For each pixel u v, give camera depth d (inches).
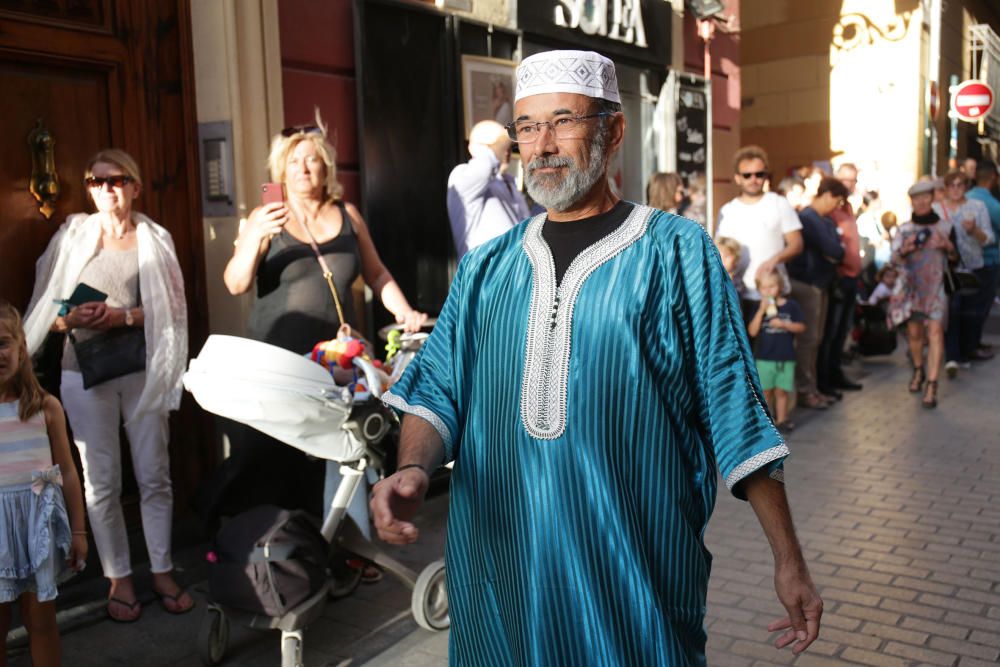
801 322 270.1
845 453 248.5
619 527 74.5
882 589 160.6
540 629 75.7
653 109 330.3
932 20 569.0
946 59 638.5
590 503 74.7
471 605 80.9
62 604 157.8
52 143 166.6
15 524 118.3
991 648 139.3
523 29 261.4
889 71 547.2
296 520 135.6
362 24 212.4
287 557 130.3
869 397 321.1
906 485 219.1
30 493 119.6
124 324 152.1
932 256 303.1
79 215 156.3
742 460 72.7
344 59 212.1
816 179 382.9
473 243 210.2
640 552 74.7
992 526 191.0
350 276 162.1
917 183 306.7
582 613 74.9
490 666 79.5
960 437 263.0
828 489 216.8
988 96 581.0
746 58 586.9
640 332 75.6
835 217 315.9
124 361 151.3
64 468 126.1
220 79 184.2
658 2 323.6
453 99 239.3
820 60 564.4
